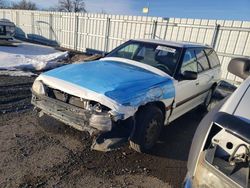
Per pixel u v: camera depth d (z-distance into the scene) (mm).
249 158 1247
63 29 18109
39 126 4059
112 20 14164
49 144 3529
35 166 2973
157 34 12164
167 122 3977
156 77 3668
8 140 3508
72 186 2691
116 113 2783
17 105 4984
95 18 15188
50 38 19750
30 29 22109
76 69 3678
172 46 4434
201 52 5078
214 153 1396
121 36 13914
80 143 3650
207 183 1377
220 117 1431
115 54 4758
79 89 2984
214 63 5781
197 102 5203
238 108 1531
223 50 10039
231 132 1326
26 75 7742
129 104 2910
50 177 2797
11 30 15984
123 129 3023
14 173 2783
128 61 4270
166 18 11648
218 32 10070
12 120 4227
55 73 3533
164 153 3742
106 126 2764
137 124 3262
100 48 15336
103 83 3113
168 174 3186
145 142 3434
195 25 10695
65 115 3062
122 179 2945
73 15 16812
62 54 12250
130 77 3439
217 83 6031
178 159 3615
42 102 3363
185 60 4273
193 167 1561
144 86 3262
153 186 2896
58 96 3275
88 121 2846
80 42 16812
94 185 2764
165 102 3621
